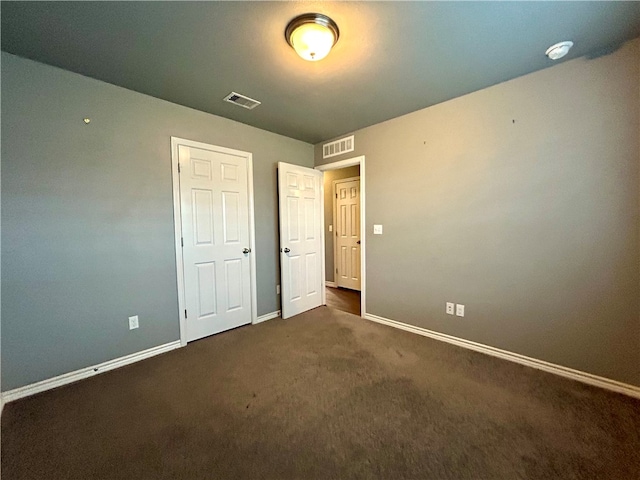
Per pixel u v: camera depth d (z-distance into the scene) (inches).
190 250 105.7
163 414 65.7
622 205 70.7
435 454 53.6
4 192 71.2
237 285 120.6
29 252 74.6
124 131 89.7
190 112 104.5
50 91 76.8
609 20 60.7
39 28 61.4
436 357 92.8
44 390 76.3
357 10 57.2
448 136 100.6
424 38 66.2
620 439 56.4
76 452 54.6
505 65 78.3
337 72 80.5
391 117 115.3
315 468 50.9
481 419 62.8
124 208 90.4
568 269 79.0
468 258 98.0
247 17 58.9
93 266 84.8
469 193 96.7
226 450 55.1
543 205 82.4
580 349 77.8
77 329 82.0
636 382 70.2
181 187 102.7
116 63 75.7
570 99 76.7
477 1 55.1
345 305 156.6
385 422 62.4
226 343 105.6
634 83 68.0
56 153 78.1
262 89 90.4
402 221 115.6
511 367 85.8
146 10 56.3
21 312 73.7
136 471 50.5
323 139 144.2
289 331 116.8
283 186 130.4
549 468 50.2
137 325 93.5
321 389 75.2
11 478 48.9
